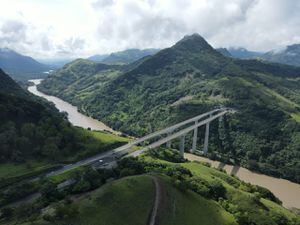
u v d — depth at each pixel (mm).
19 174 165500
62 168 178500
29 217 115000
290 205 192125
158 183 138250
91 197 121938
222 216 135000
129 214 116438
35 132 196500
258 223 136750
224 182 174875
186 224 120312
